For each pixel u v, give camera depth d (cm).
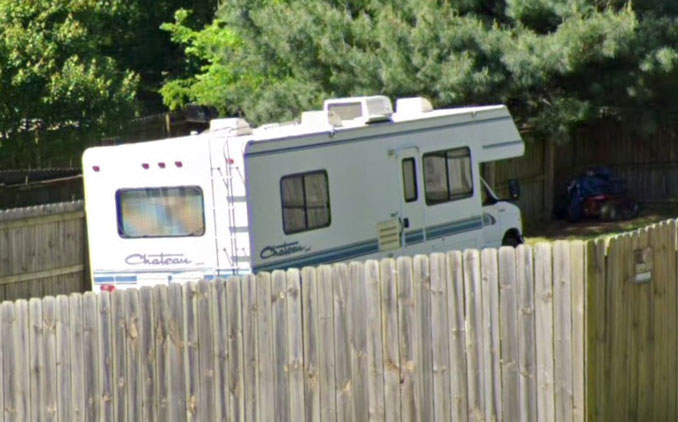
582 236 3978
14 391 1683
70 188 4075
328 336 1588
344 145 2597
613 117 4428
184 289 1620
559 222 4297
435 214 2842
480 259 1532
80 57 4297
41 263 2847
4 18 4069
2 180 4138
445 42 3594
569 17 3672
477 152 2983
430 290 1551
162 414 1639
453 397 1549
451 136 2897
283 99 3894
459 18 3669
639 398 1620
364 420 1584
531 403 1520
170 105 5034
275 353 1603
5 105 3938
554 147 4438
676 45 3759
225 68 4359
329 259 2552
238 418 1619
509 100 3916
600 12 3750
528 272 1512
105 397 1653
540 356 1513
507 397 1528
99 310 1645
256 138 2411
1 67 3894
